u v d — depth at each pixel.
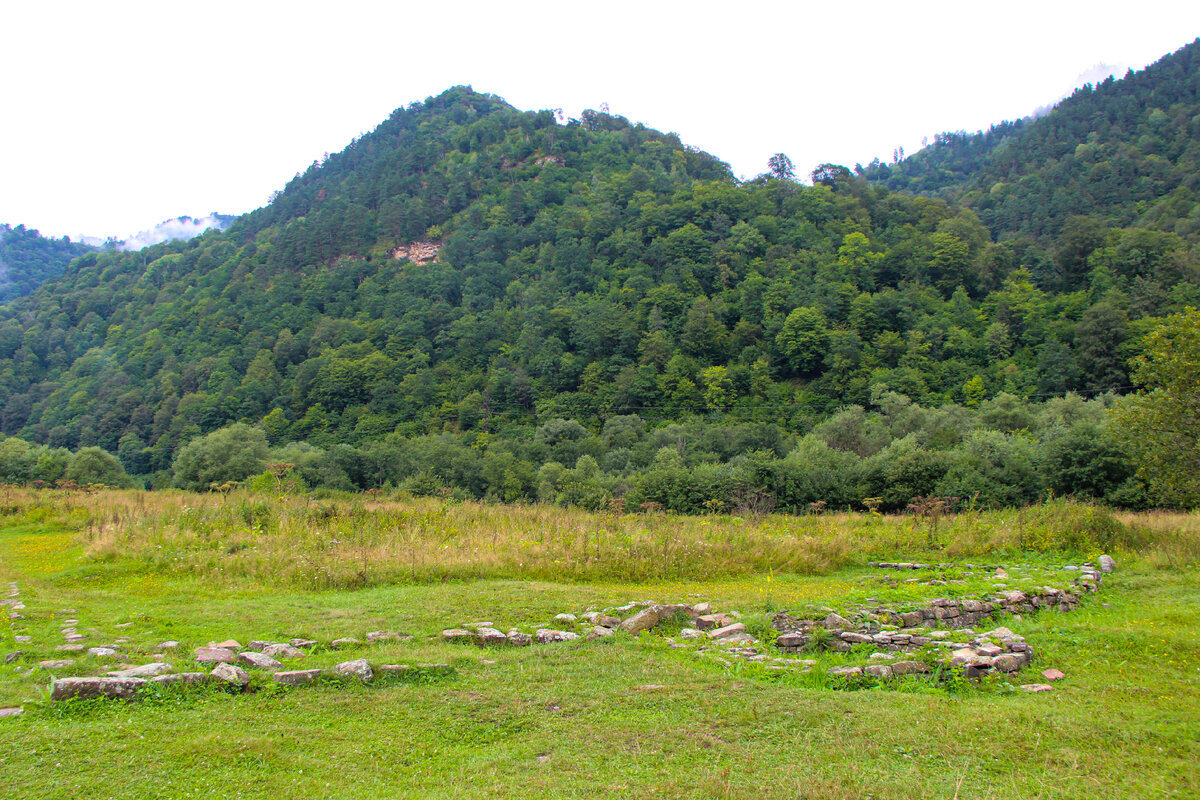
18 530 22.92
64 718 6.38
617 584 14.77
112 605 11.66
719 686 7.67
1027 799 5.05
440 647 9.16
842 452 47.47
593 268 101.88
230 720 6.50
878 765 5.69
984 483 32.38
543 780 5.41
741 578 15.63
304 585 13.49
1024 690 7.57
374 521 20.66
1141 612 11.40
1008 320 75.75
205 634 9.63
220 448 53.81
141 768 5.43
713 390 73.38
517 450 61.44
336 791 5.22
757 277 90.69
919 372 69.06
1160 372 21.06
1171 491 21.91
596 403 75.38
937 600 11.29
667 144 148.50
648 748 6.02
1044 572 14.81
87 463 50.25
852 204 108.25
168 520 19.75
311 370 83.94
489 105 188.38
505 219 120.31
